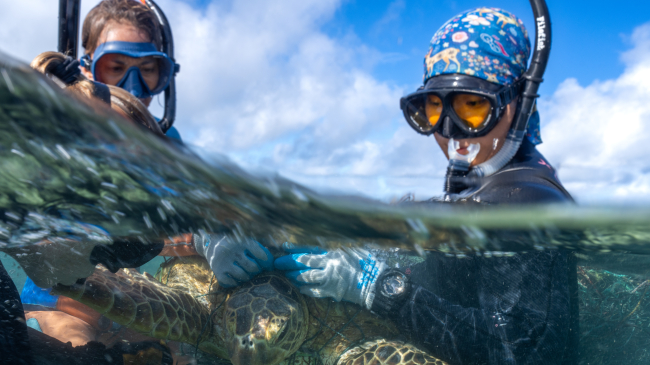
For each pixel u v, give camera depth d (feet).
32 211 1.53
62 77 1.33
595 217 1.63
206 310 2.98
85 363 2.03
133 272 2.89
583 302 2.65
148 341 2.43
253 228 1.94
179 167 1.29
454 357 2.33
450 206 1.98
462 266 2.53
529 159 2.34
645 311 2.58
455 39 2.41
